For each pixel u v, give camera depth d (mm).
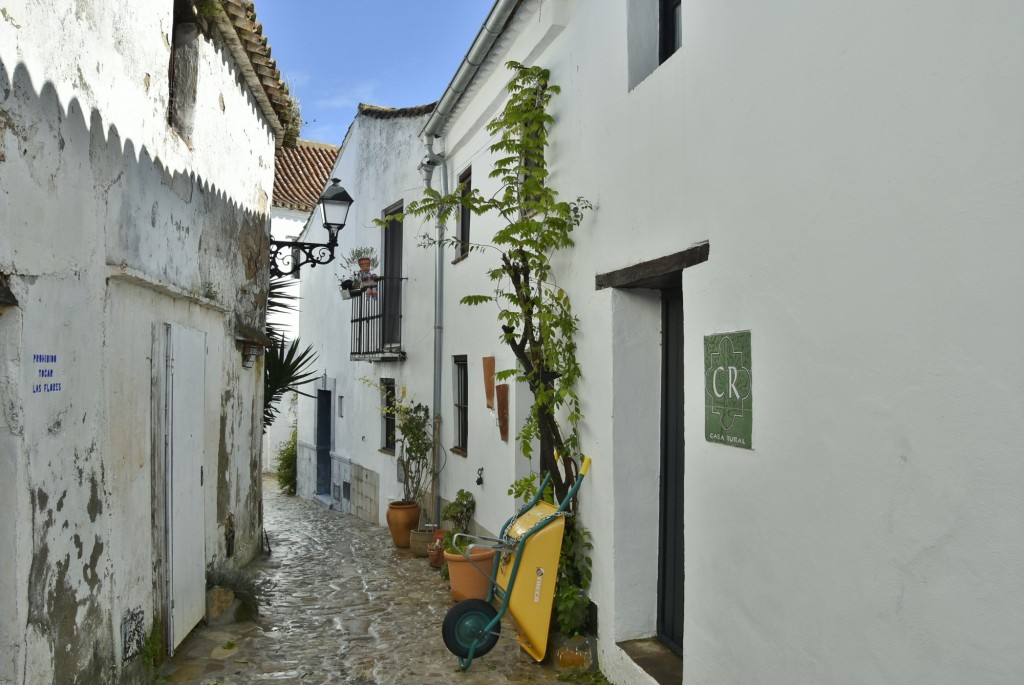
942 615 2309
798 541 2996
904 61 2480
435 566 8469
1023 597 2045
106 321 4184
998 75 2139
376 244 12391
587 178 5156
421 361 10469
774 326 3162
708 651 3660
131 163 4582
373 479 12859
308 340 18094
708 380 3682
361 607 6848
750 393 3326
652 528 4793
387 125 12031
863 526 2643
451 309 9375
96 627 3943
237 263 7754
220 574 6617
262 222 8859
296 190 19562
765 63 3242
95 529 3951
